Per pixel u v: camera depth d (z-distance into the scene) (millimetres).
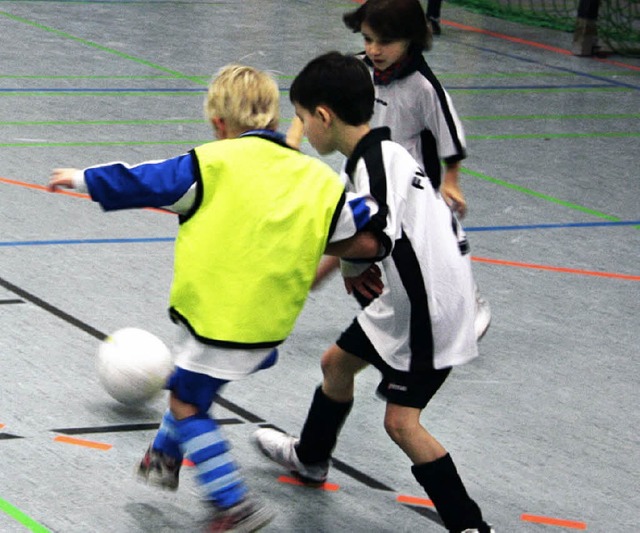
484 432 7145
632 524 6141
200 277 5266
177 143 14062
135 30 21859
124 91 16781
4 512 5777
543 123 17000
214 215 5254
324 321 8922
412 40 7734
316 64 5695
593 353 8602
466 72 20438
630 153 15547
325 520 5984
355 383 7852
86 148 13516
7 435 6633
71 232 10562
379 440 7000
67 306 8734
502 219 12078
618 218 12469
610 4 24625
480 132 16141
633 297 9953
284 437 6402
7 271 9398
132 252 10148
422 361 5613
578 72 21188
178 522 5836
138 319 8594
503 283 10055
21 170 12414
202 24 22984
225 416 7102
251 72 5582
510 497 6355
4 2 24000
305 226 5309
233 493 5332
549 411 7523
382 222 5395
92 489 6102
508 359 8375
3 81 16828
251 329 5285
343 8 26188
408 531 5930
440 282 5605
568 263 10773
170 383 5453
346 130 5688
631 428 7348
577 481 6590
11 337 8055
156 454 5770
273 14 24766
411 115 7988
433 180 8125
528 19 26469
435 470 5617
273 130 5559
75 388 7336
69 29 21469
